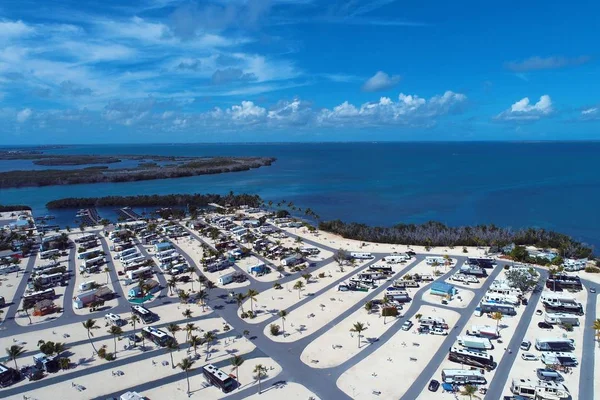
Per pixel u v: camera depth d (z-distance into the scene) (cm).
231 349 10162
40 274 15900
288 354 9900
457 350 9531
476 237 19988
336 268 16475
